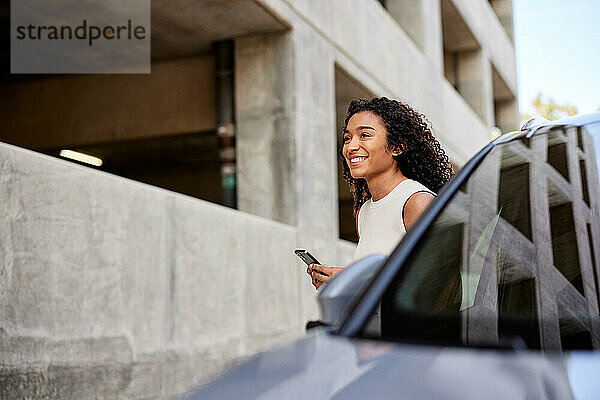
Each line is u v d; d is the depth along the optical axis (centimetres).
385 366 139
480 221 195
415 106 1276
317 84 871
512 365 132
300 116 820
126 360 488
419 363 137
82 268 454
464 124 1634
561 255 185
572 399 121
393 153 275
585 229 187
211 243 608
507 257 189
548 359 133
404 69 1229
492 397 123
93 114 926
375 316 164
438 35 1497
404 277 176
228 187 841
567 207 191
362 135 274
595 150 199
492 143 222
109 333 473
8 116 955
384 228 258
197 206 592
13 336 400
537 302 181
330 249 860
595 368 129
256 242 693
